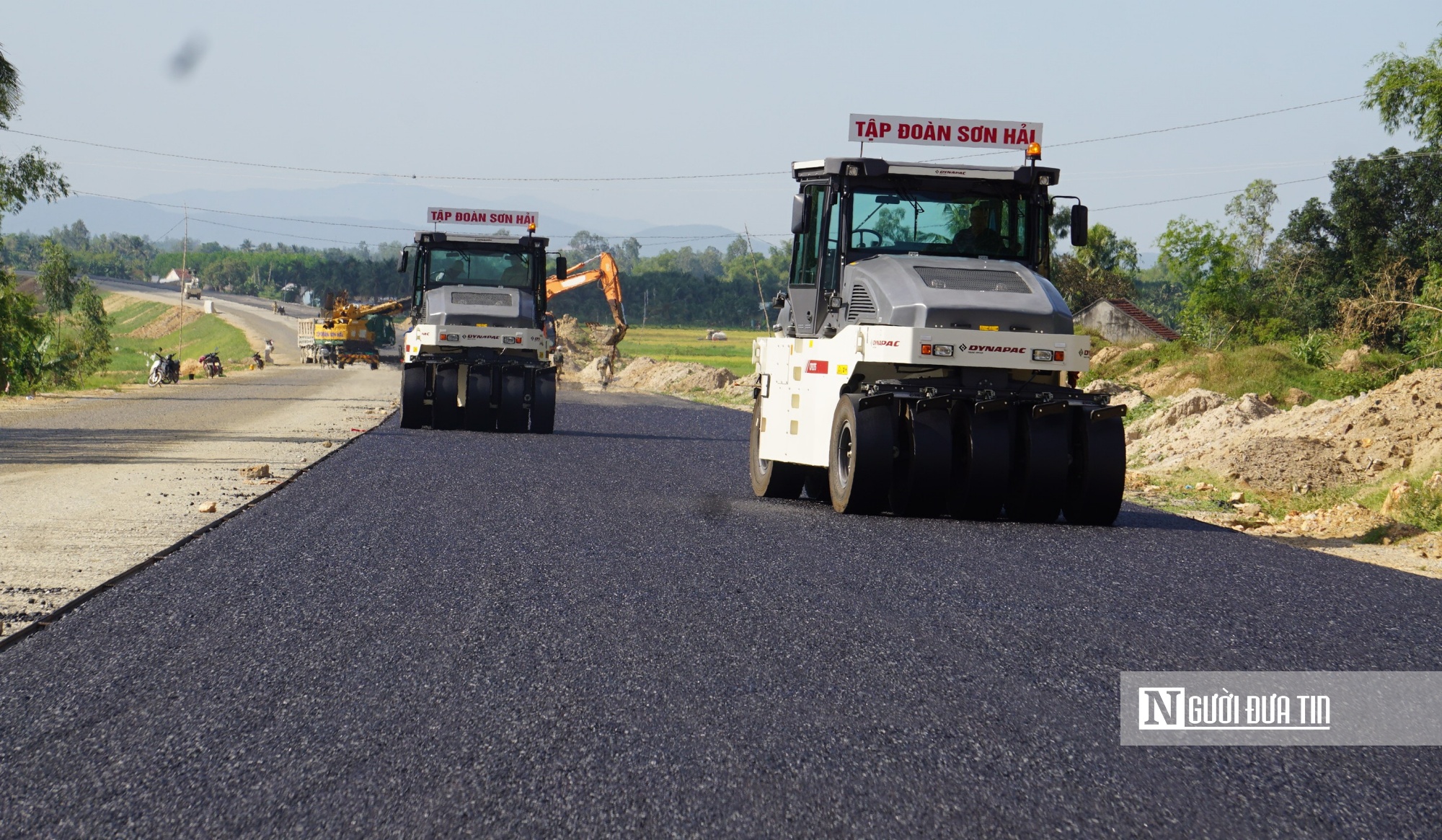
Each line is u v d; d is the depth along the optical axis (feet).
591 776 41.93
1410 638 66.39
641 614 66.49
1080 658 59.57
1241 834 38.40
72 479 128.36
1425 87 404.77
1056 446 105.81
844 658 57.93
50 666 55.36
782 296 130.52
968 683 54.39
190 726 46.98
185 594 70.54
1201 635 65.46
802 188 124.47
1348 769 44.98
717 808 39.24
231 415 248.11
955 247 118.93
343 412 263.29
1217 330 592.19
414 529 95.14
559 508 109.81
